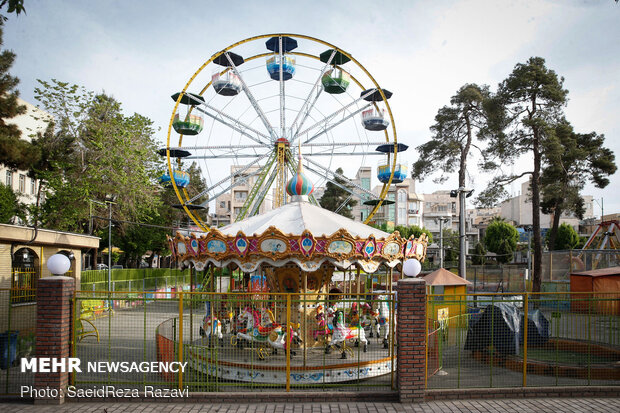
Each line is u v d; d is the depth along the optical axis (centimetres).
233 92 2759
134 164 2806
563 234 5244
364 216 7544
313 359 1112
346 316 1304
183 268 1375
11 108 1791
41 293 915
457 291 2048
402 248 1259
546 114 3031
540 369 1130
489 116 3164
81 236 1917
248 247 1144
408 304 916
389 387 995
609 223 3397
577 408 880
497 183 3177
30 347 1290
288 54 2783
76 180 2616
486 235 5647
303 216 1284
